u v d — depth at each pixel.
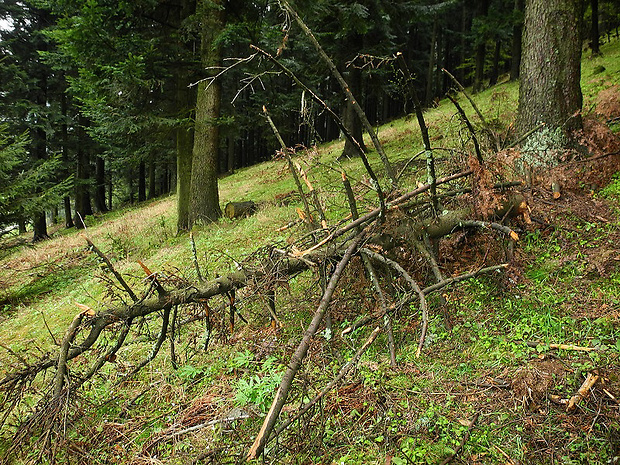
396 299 3.37
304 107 2.92
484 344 2.92
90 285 7.23
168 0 9.54
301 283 4.60
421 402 2.48
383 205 3.16
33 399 3.68
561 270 3.51
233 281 3.30
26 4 19.66
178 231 9.91
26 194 8.96
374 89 13.56
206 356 3.69
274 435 2.29
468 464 2.03
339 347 3.30
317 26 12.54
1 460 2.85
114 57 8.22
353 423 2.45
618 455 1.93
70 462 2.68
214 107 9.44
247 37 9.23
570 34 4.75
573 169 4.41
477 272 2.98
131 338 4.34
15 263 11.14
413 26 27.08
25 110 18.98
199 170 9.65
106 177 29.61
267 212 8.85
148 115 8.88
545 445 2.06
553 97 4.81
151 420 2.95
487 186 3.44
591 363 2.46
